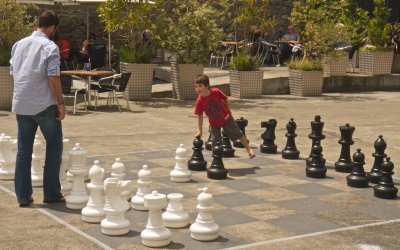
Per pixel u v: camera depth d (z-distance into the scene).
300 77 16.75
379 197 6.82
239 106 14.56
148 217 5.54
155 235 5.07
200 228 5.25
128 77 13.38
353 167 7.38
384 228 5.75
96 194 5.74
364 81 18.42
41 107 5.99
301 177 7.70
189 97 15.62
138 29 15.42
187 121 12.24
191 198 6.62
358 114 13.68
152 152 9.11
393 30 19.58
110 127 11.31
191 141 10.12
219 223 5.79
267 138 9.19
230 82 16.34
